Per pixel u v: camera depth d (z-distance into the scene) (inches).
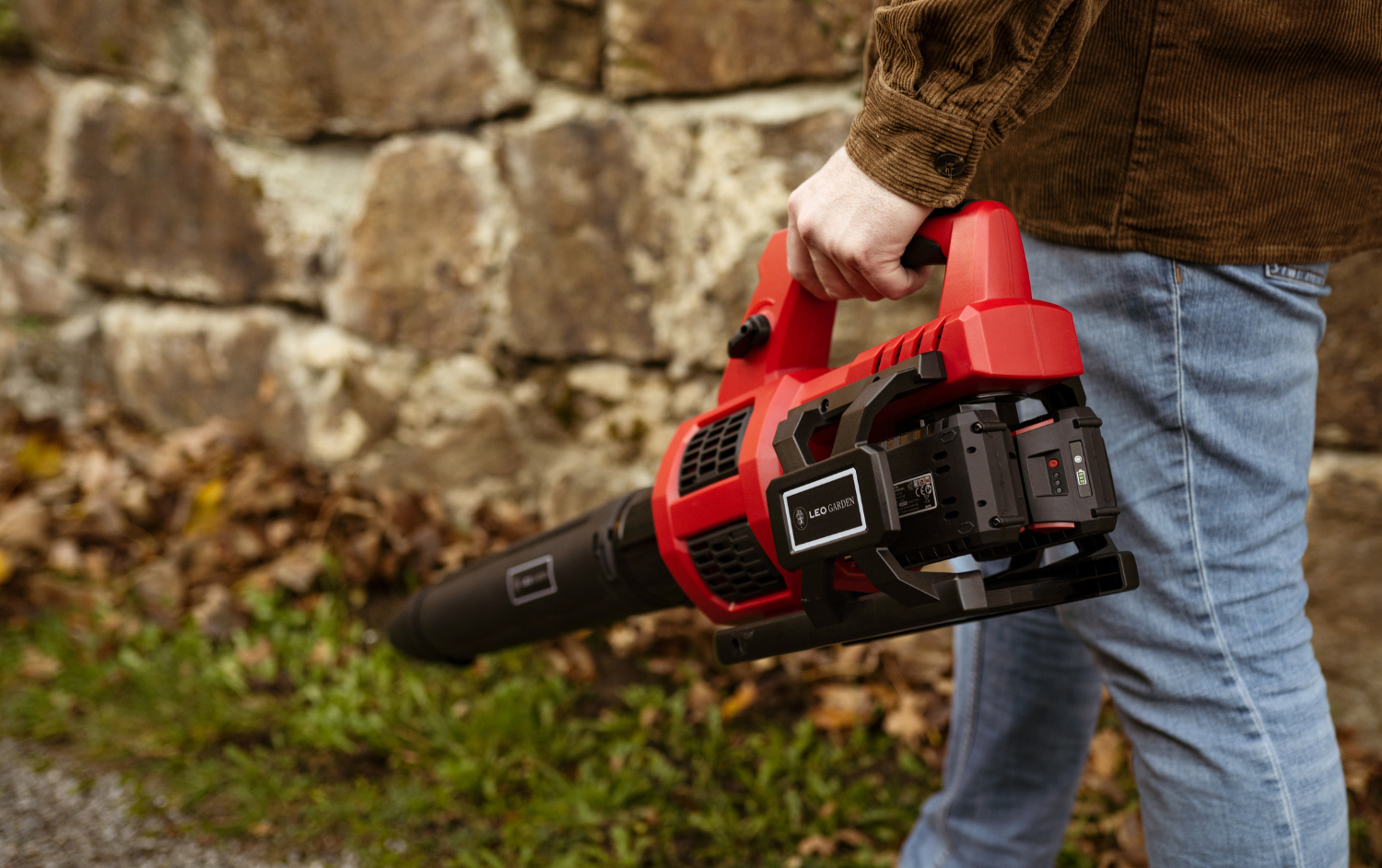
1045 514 28.7
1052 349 29.1
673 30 74.5
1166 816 34.2
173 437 103.0
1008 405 30.7
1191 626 33.4
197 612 80.2
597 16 77.9
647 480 84.2
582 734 68.4
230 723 68.2
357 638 78.3
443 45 84.6
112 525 90.5
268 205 97.3
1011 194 36.7
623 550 42.3
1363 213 32.4
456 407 91.9
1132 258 32.7
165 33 98.0
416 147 88.4
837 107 69.8
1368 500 59.3
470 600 52.0
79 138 106.4
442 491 93.9
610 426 85.1
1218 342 32.4
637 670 74.4
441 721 67.9
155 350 108.7
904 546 30.2
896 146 29.6
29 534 89.2
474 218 87.1
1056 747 45.0
